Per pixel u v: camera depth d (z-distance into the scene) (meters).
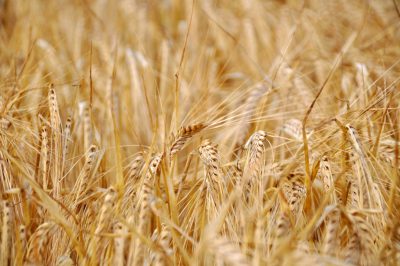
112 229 0.95
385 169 1.04
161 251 0.88
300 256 0.83
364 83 1.23
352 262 0.87
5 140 1.05
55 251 0.98
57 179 1.03
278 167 1.05
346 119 1.08
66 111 1.25
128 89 1.38
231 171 1.02
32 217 0.99
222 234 0.96
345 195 0.98
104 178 1.08
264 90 1.27
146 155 1.04
